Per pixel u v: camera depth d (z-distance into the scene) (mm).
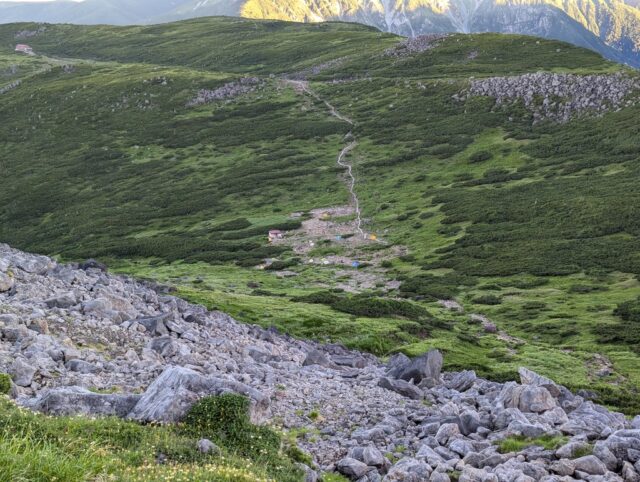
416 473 17516
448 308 79500
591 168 134250
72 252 130500
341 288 91188
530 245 100812
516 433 20188
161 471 13438
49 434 14633
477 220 117000
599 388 48219
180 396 17953
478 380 32156
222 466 14484
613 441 18188
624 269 86625
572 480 16609
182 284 92188
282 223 131625
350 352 49000
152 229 141250
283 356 36906
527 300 79688
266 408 19500
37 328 25547
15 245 143875
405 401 27203
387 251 110750
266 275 101188
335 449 20297
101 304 31203
